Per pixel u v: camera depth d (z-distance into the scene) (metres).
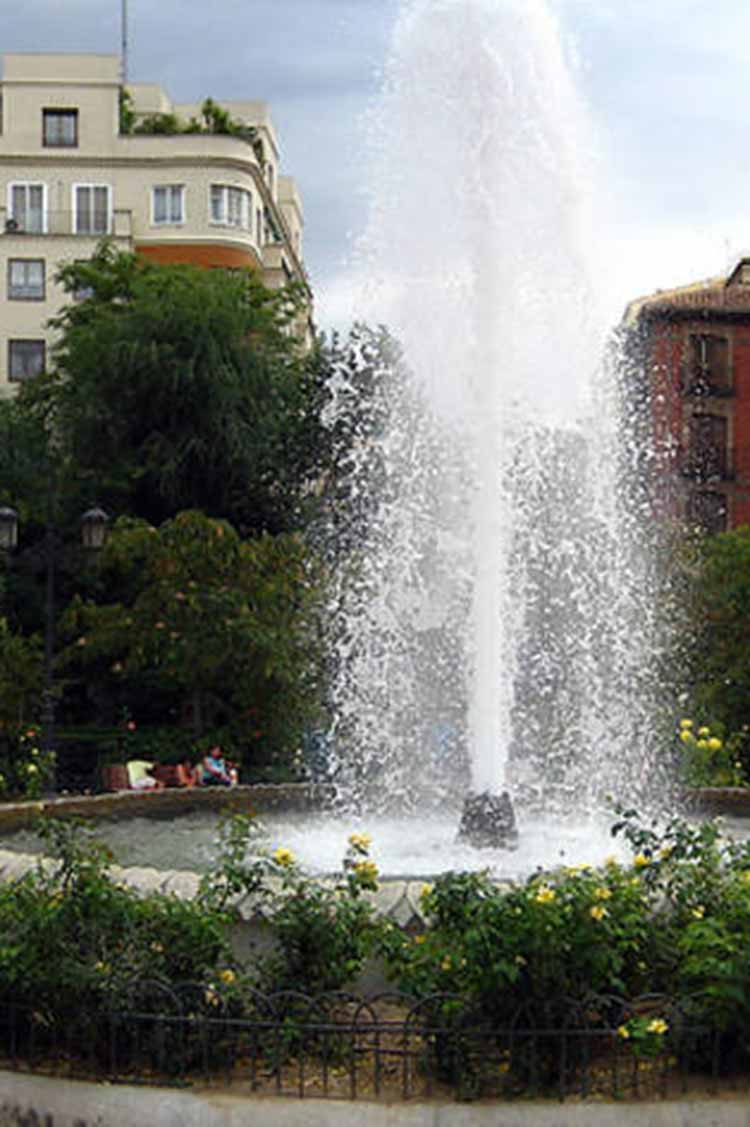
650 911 6.77
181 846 10.77
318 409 34.12
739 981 6.31
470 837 10.72
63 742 27.97
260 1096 6.35
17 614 31.70
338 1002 6.83
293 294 40.88
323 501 33.84
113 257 39.56
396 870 9.66
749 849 7.30
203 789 13.61
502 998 6.33
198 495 34.16
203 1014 6.69
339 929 6.75
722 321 47.28
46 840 8.08
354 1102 6.25
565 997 6.29
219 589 25.08
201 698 26.33
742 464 46.97
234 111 58.00
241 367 33.78
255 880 7.12
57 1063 6.81
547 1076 6.32
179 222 47.22
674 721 20.19
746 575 22.86
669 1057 6.51
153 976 6.66
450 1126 6.16
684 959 6.57
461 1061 6.36
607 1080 6.43
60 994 6.77
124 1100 6.44
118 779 20.70
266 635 24.70
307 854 10.59
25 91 47.38
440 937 6.52
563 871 6.73
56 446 36.31
